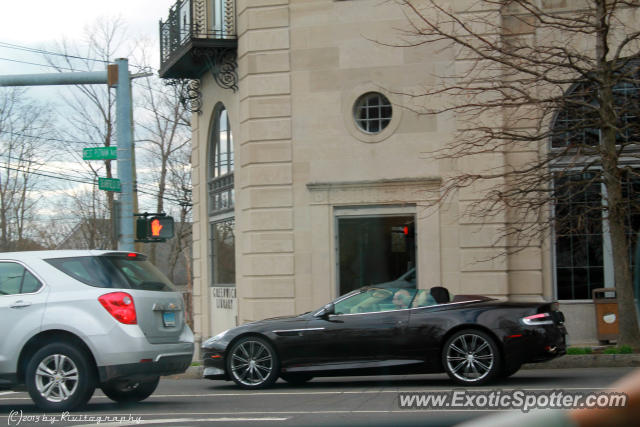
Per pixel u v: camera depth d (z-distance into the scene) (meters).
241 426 7.39
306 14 17.28
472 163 16.22
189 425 7.48
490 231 16.12
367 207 16.91
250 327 11.40
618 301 13.28
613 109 13.01
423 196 16.52
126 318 8.55
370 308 11.00
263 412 8.50
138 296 8.77
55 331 8.63
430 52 16.66
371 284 16.86
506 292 16.06
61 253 8.99
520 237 15.74
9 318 8.66
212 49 18.39
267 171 17.27
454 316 10.45
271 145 17.28
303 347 11.04
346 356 10.88
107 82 14.91
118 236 14.92
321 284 16.95
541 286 16.25
